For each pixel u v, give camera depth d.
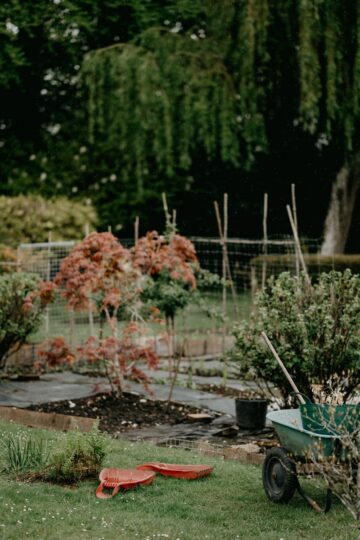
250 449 8.29
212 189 27.47
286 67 21.14
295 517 6.10
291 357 8.39
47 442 8.11
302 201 27.86
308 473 6.62
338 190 24.42
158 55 20.95
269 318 8.62
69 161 25.77
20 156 26.17
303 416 6.48
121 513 6.07
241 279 23.55
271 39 20.62
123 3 23.47
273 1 20.08
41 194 25.02
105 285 10.73
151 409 10.45
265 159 26.45
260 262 19.88
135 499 6.48
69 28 24.19
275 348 8.52
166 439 8.98
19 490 6.50
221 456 8.17
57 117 27.20
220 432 9.23
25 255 16.53
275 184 27.59
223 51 21.20
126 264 10.70
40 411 10.15
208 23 21.86
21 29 23.92
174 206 26.89
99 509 6.14
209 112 21.08
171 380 12.51
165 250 11.04
